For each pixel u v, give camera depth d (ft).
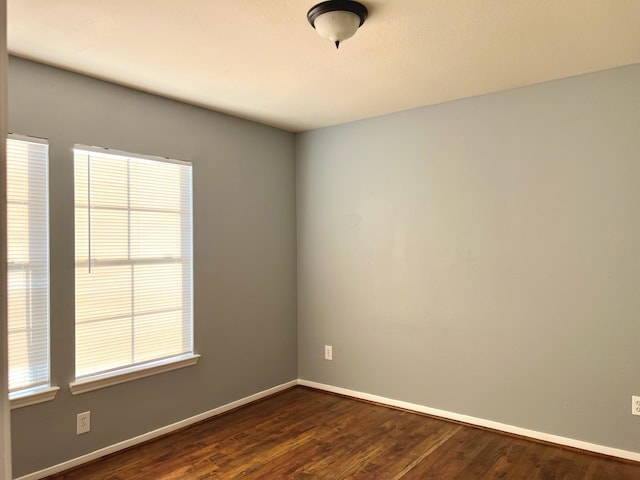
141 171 10.00
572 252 9.56
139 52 7.98
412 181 11.76
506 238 10.36
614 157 9.09
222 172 11.84
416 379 11.72
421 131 11.59
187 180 11.00
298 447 9.73
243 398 12.32
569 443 9.54
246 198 12.49
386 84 9.81
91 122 9.14
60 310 8.62
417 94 10.54
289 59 8.37
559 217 9.71
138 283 9.91
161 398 10.34
